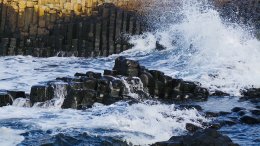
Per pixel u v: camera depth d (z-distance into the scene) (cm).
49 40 2892
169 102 1642
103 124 1234
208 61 2214
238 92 1823
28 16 2947
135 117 1310
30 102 1503
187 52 2523
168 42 2870
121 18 2977
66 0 3050
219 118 1405
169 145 1018
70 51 2858
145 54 2780
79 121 1270
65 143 1068
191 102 1661
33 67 2427
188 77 1997
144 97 1631
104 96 1563
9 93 1537
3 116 1320
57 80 1672
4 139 1079
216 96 1780
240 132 1272
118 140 1097
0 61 2594
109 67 2450
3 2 2958
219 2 3212
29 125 1209
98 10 3061
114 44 2927
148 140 1122
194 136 1030
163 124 1275
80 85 1568
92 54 2853
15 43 2839
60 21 2959
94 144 1073
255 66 2069
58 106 1492
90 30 2909
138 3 3131
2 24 2938
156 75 1750
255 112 1455
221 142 995
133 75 1731
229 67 2080
